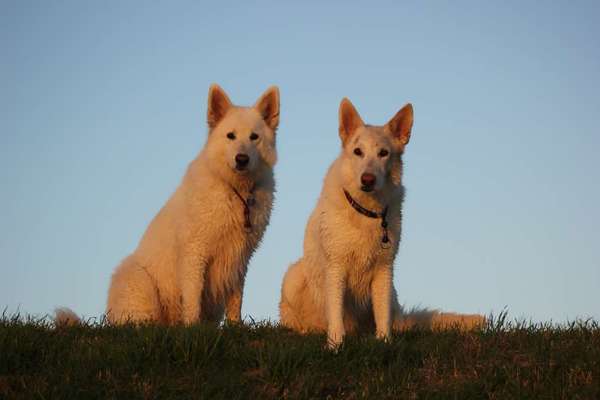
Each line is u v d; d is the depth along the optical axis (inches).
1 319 215.8
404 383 200.2
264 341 212.1
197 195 231.9
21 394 195.9
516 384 198.7
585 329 214.8
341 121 223.3
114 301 237.6
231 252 234.5
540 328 216.2
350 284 221.5
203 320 233.1
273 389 199.3
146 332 208.7
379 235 217.8
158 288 237.8
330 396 197.9
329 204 219.3
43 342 208.2
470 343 210.7
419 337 220.5
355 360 205.2
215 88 237.8
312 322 231.8
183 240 232.8
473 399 197.5
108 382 199.5
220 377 200.8
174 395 197.8
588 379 199.6
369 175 214.2
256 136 235.0
